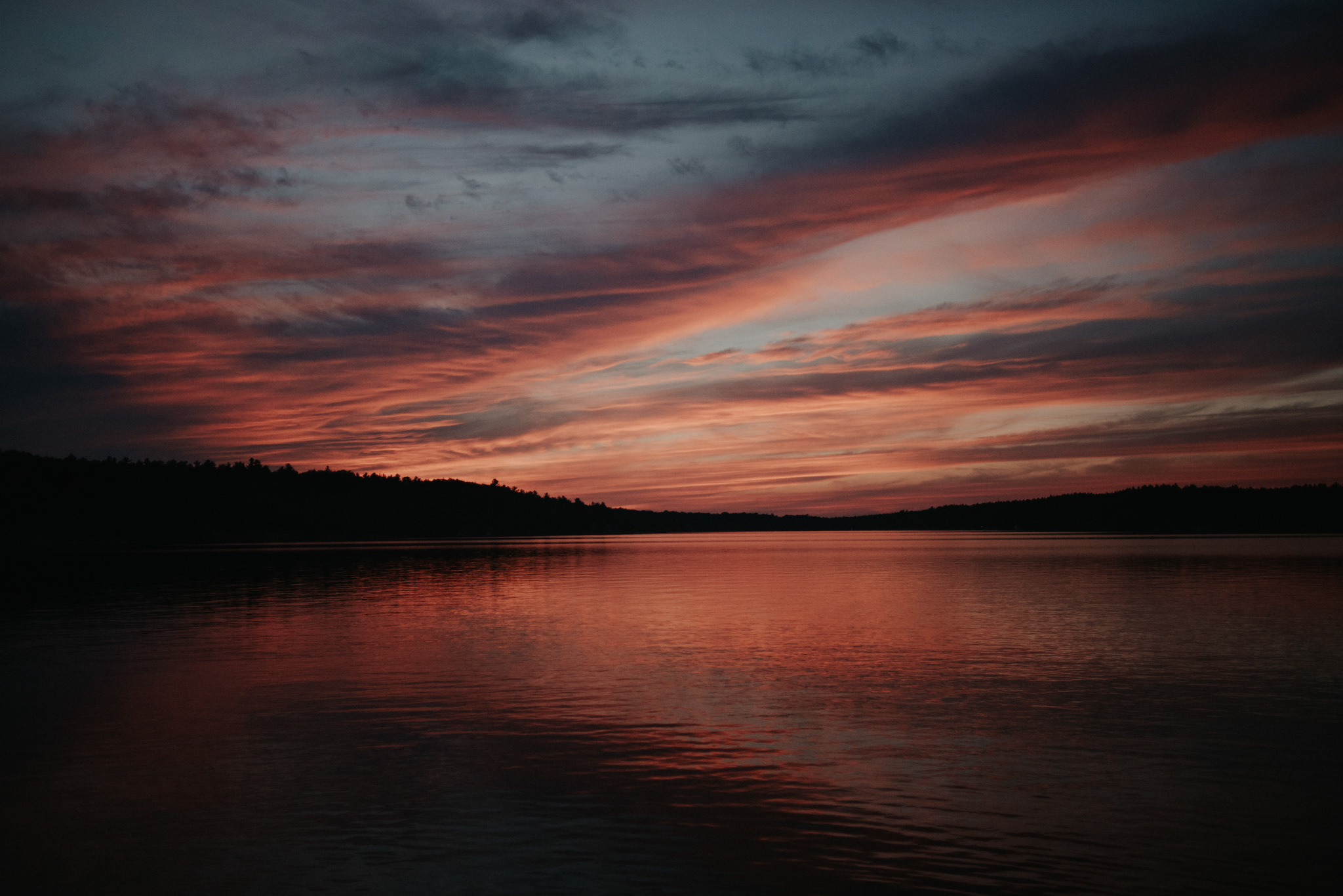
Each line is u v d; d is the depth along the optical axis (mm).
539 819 13539
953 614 41312
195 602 50094
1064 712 20328
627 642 32312
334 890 11141
